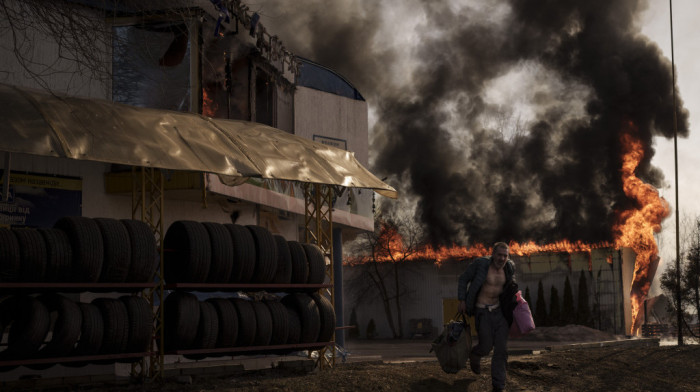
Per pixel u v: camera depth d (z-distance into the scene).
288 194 16.86
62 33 8.91
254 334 9.37
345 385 8.30
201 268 8.91
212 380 9.23
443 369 9.35
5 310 7.91
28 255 7.37
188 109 13.60
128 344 8.07
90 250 7.79
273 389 7.92
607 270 42.31
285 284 9.98
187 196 13.59
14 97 7.64
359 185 10.65
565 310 42.94
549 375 10.36
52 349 7.52
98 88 12.89
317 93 21.27
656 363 12.67
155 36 13.46
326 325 10.44
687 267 24.56
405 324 47.22
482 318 8.82
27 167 11.57
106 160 7.43
